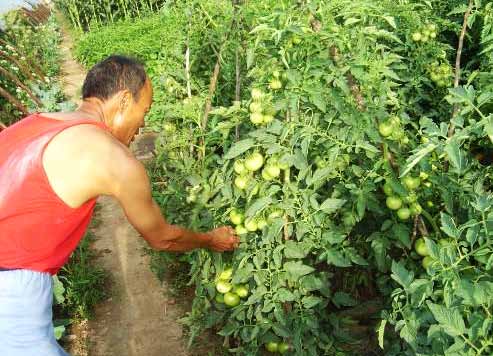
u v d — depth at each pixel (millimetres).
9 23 12445
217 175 3471
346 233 2992
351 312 3574
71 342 3879
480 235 1818
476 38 4656
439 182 2803
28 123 2271
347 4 2594
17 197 2100
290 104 2564
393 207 2713
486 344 1672
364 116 2627
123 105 2369
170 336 3867
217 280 3229
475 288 1725
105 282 4504
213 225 3373
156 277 4531
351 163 3162
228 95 4609
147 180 2248
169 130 4492
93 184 2115
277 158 2809
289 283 3016
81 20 16656
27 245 2174
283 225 2820
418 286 1929
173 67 4891
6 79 8641
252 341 3164
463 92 1924
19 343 2277
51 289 2375
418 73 4406
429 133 1977
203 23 4469
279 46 2768
